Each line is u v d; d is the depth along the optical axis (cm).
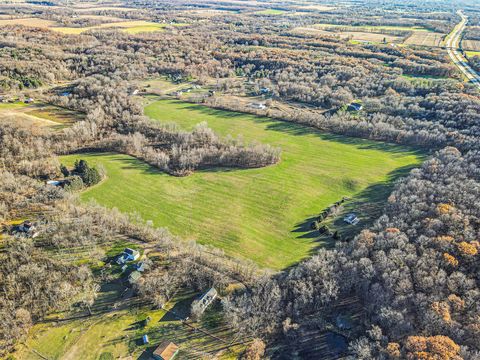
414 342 5322
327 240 8162
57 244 7669
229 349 5916
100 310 6481
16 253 7400
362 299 6662
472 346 5456
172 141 12281
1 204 8638
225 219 8894
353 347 5706
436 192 8656
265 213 9138
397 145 12369
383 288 6488
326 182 10431
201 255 7469
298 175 10762
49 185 9481
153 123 13188
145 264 7206
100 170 10494
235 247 7962
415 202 8444
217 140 12081
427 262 6619
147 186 10131
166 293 6688
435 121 12706
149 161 11325
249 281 6969
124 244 7844
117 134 12444
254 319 6256
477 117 12012
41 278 6881
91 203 9031
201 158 11244
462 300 5956
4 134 11369
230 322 6253
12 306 6334
